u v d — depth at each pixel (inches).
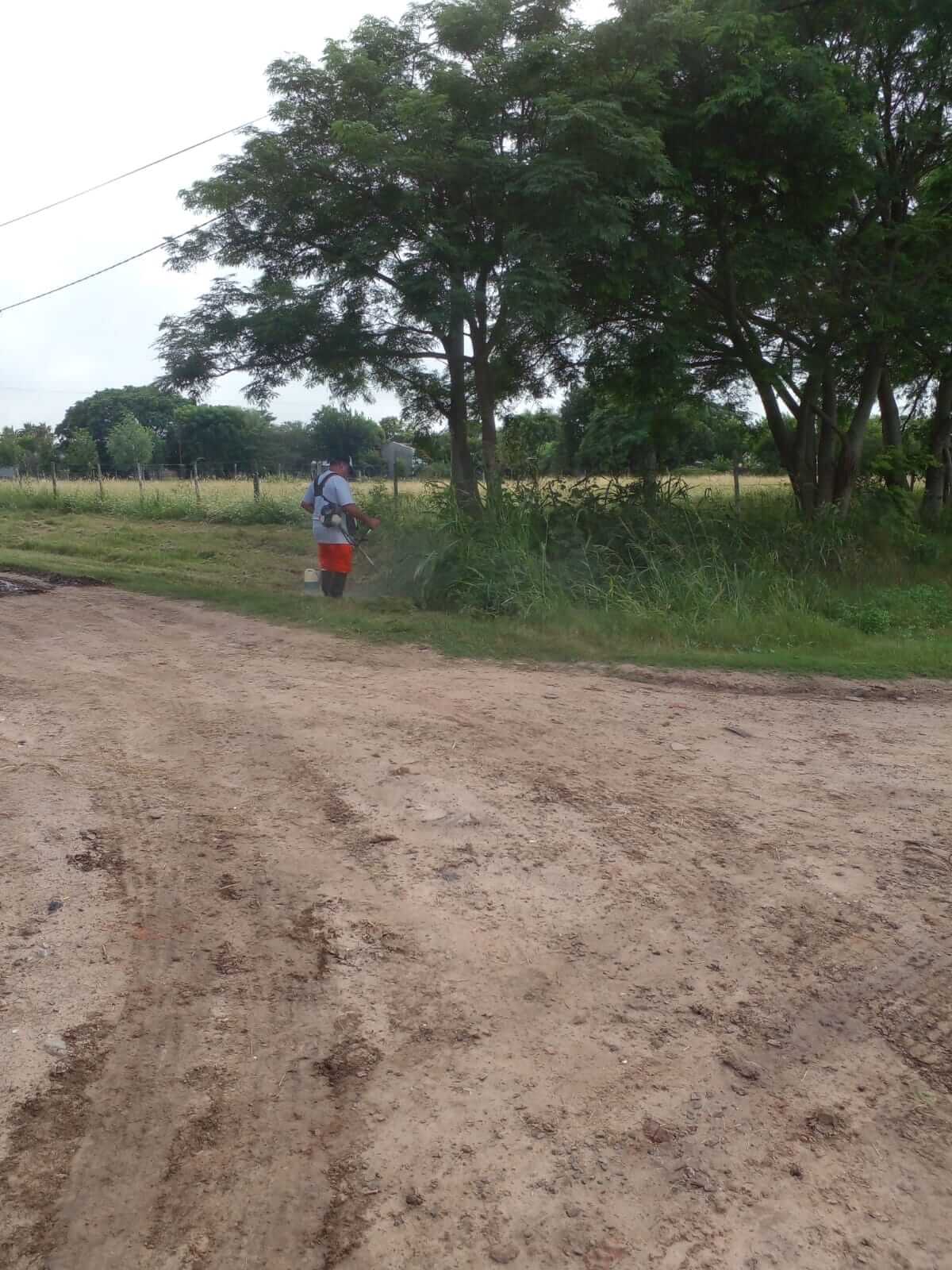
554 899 163.0
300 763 223.5
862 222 576.7
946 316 539.2
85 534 762.8
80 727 249.3
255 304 518.3
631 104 449.7
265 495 1009.5
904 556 566.3
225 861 174.6
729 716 274.4
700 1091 118.0
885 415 724.0
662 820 195.6
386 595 457.7
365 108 471.8
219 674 307.6
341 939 149.7
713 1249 96.3
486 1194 102.5
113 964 142.4
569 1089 117.9
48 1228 97.8
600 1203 101.5
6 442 2955.2
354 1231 98.0
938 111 559.2
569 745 241.0
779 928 155.0
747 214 514.3
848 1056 125.2
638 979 140.6
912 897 165.3
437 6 464.1
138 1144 108.8
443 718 260.4
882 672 330.3
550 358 590.6
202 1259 94.8
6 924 151.8
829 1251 96.3
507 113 466.9
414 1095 116.5
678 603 416.2
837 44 545.0
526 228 439.2
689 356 565.9
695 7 488.1
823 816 199.5
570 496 517.7
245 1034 127.4
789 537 534.6
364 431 2541.8
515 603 409.1
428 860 176.1
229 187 468.4
